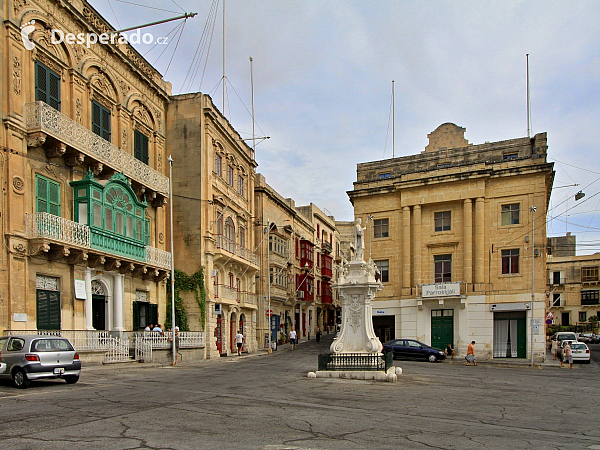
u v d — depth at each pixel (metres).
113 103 27.09
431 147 41.91
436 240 37.41
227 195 37.69
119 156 25.95
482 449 8.12
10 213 19.19
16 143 19.77
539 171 34.56
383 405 12.62
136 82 29.75
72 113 23.42
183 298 31.98
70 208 22.89
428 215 37.97
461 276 36.38
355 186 40.66
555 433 9.84
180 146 33.16
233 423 9.59
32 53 20.95
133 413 10.38
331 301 69.19
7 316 18.80
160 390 14.38
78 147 22.47
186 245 32.38
